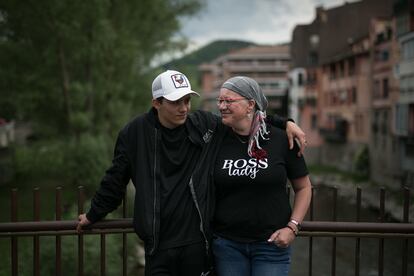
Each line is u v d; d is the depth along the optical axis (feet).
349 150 136.56
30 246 21.15
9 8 50.65
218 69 311.27
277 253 8.89
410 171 93.25
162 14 68.08
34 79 55.21
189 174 8.75
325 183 120.47
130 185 41.50
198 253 8.66
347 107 139.23
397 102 101.19
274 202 8.77
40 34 53.26
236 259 8.92
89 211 9.34
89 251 24.97
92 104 62.28
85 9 51.29
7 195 48.32
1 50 53.62
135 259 34.30
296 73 181.47
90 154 54.85
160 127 8.84
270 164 8.60
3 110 55.88
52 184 56.65
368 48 122.93
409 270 14.12
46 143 60.64
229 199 8.82
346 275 38.65
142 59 70.08
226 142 8.89
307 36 180.75
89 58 56.90
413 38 92.32
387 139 106.73
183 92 8.46
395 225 9.78
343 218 36.37
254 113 8.75
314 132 172.35
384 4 157.07
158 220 8.56
